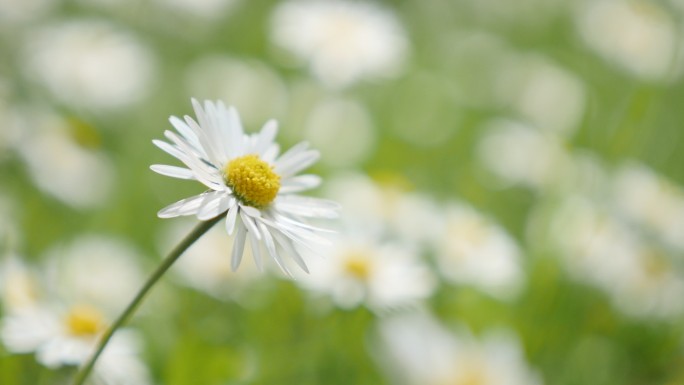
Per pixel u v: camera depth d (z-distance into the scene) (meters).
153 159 0.50
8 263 0.33
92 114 0.50
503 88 0.67
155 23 0.61
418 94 0.64
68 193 0.42
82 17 0.59
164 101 0.55
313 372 0.35
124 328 0.32
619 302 0.40
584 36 0.64
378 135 0.56
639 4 0.62
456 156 0.57
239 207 0.27
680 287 0.42
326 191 0.43
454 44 0.73
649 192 0.45
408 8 0.76
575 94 0.63
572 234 0.42
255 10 0.65
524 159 0.52
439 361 0.32
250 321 0.36
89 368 0.27
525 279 0.40
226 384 0.33
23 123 0.42
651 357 0.40
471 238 0.39
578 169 0.50
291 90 0.56
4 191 0.41
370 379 0.35
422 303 0.36
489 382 0.32
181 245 0.27
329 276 0.35
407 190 0.42
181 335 0.34
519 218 0.50
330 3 0.49
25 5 0.54
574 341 0.39
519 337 0.37
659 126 0.59
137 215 0.45
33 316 0.32
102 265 0.37
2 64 0.50
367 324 0.35
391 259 0.36
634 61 0.60
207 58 0.59
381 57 0.47
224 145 0.27
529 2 0.81
